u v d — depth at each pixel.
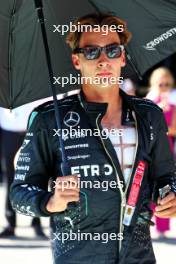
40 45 5.30
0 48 5.29
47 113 4.82
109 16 4.83
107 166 4.67
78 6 5.31
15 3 5.15
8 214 11.91
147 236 4.73
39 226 12.03
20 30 5.25
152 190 4.89
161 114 4.94
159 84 11.15
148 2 5.31
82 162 4.69
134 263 4.64
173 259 10.41
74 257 4.64
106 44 4.77
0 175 16.77
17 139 11.38
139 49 5.39
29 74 5.36
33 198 4.63
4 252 10.82
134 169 4.73
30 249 11.06
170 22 5.36
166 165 4.92
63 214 4.65
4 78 5.37
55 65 5.36
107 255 4.61
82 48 4.79
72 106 4.80
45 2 5.23
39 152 4.82
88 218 4.63
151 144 4.83
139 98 4.97
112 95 4.83
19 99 5.43
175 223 13.23
